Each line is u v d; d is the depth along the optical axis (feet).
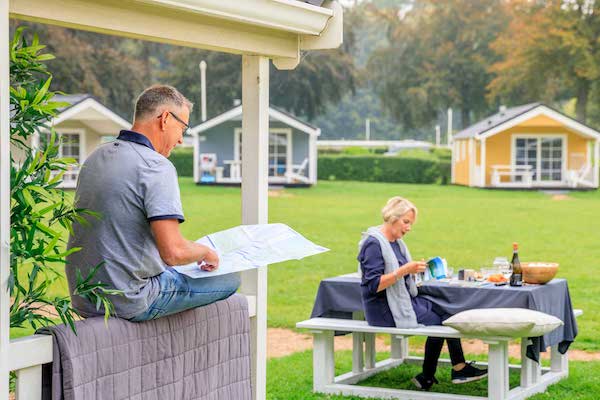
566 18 210.59
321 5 19.99
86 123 131.54
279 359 31.55
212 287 16.98
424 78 253.85
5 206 13.60
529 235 78.84
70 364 14.51
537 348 24.52
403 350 30.76
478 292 25.18
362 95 314.55
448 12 252.42
